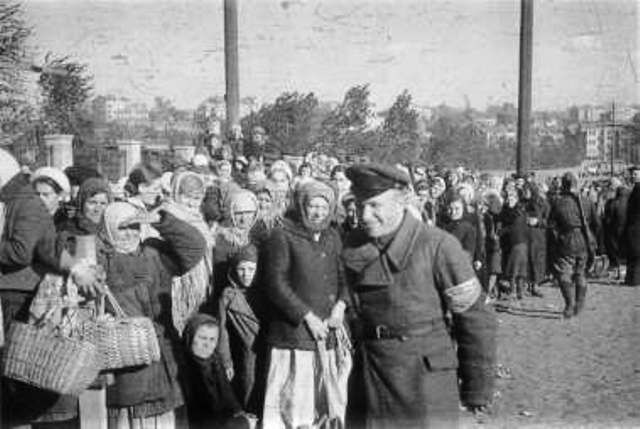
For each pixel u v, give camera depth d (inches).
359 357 152.9
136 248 188.7
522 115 659.4
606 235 600.1
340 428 194.1
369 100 568.4
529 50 651.5
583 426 226.4
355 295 152.6
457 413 148.3
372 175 149.3
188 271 197.9
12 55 509.7
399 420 147.3
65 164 459.2
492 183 653.3
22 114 513.0
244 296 212.5
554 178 716.0
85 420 176.4
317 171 399.2
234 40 535.8
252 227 233.8
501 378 280.5
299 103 562.3
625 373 287.3
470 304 146.7
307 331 193.3
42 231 176.6
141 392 177.9
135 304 183.5
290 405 192.7
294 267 194.4
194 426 194.2
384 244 150.5
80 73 518.0
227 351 209.3
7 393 175.2
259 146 454.3
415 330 147.3
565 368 296.8
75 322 171.0
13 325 167.9
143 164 256.2
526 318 414.0
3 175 203.2
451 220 356.2
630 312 430.6
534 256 492.7
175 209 213.9
